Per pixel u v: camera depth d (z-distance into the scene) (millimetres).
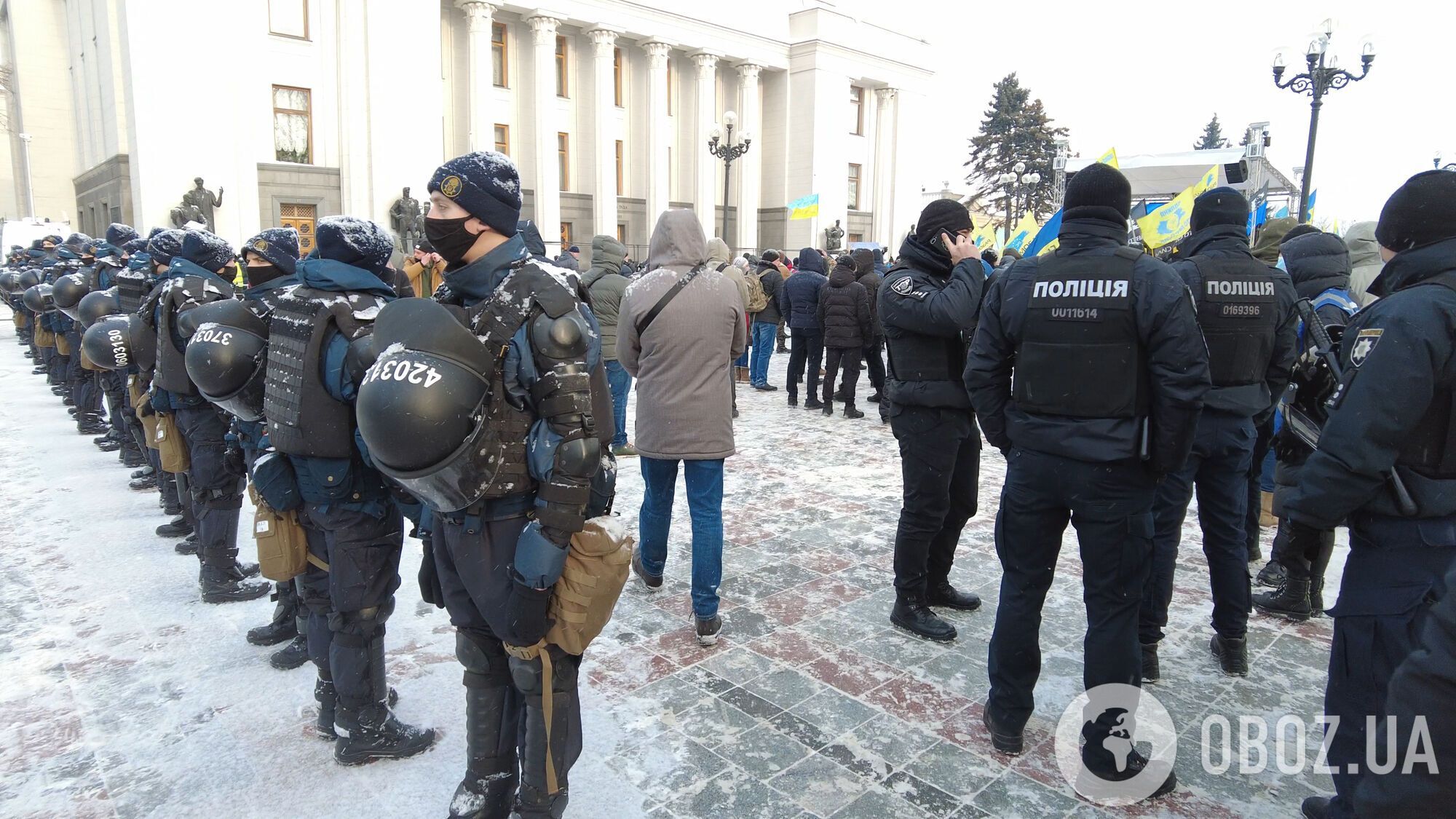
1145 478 2736
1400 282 2332
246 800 2711
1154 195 19812
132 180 25219
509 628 2164
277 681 3525
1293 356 3736
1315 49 15391
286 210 27094
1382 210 2391
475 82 31734
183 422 4160
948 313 3457
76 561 4930
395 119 28109
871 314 9875
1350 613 2328
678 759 2957
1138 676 2809
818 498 6500
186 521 5023
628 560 2240
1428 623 1505
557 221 34562
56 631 3975
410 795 2756
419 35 28516
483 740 2393
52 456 7676
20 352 15656
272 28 26359
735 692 3451
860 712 3307
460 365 1977
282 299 2848
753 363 12516
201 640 3902
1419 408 2145
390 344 2037
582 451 2051
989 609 4367
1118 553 2775
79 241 13484
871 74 44438
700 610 3887
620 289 7617
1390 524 2285
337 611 2834
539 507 2078
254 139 26203
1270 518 5801
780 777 2863
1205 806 2760
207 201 24875
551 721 2291
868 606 4375
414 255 4285
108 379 6930
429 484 2000
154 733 3107
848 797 2762
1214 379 3535
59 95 38375
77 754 2959
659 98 37344
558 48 35844
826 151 42406
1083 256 2752
